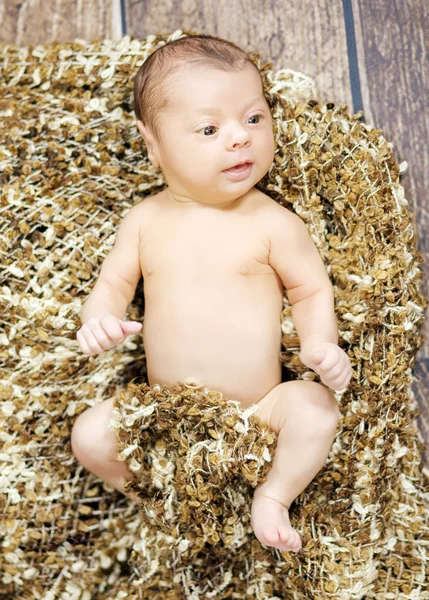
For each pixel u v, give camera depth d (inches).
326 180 51.8
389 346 50.0
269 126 47.8
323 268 49.6
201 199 48.7
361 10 54.6
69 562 52.4
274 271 49.6
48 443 53.1
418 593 50.2
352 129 52.2
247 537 50.8
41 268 52.4
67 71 54.7
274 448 46.2
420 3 53.4
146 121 49.0
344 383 44.1
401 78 53.6
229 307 47.6
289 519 48.6
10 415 52.1
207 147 46.2
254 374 47.7
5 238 52.2
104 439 48.5
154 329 48.8
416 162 53.2
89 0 59.3
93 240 53.3
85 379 53.7
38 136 53.9
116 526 53.9
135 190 55.0
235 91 46.1
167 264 48.8
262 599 50.5
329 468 49.9
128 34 59.1
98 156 54.4
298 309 49.1
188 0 58.0
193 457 46.8
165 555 50.5
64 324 52.0
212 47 47.2
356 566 47.9
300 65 55.9
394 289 50.4
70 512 53.2
